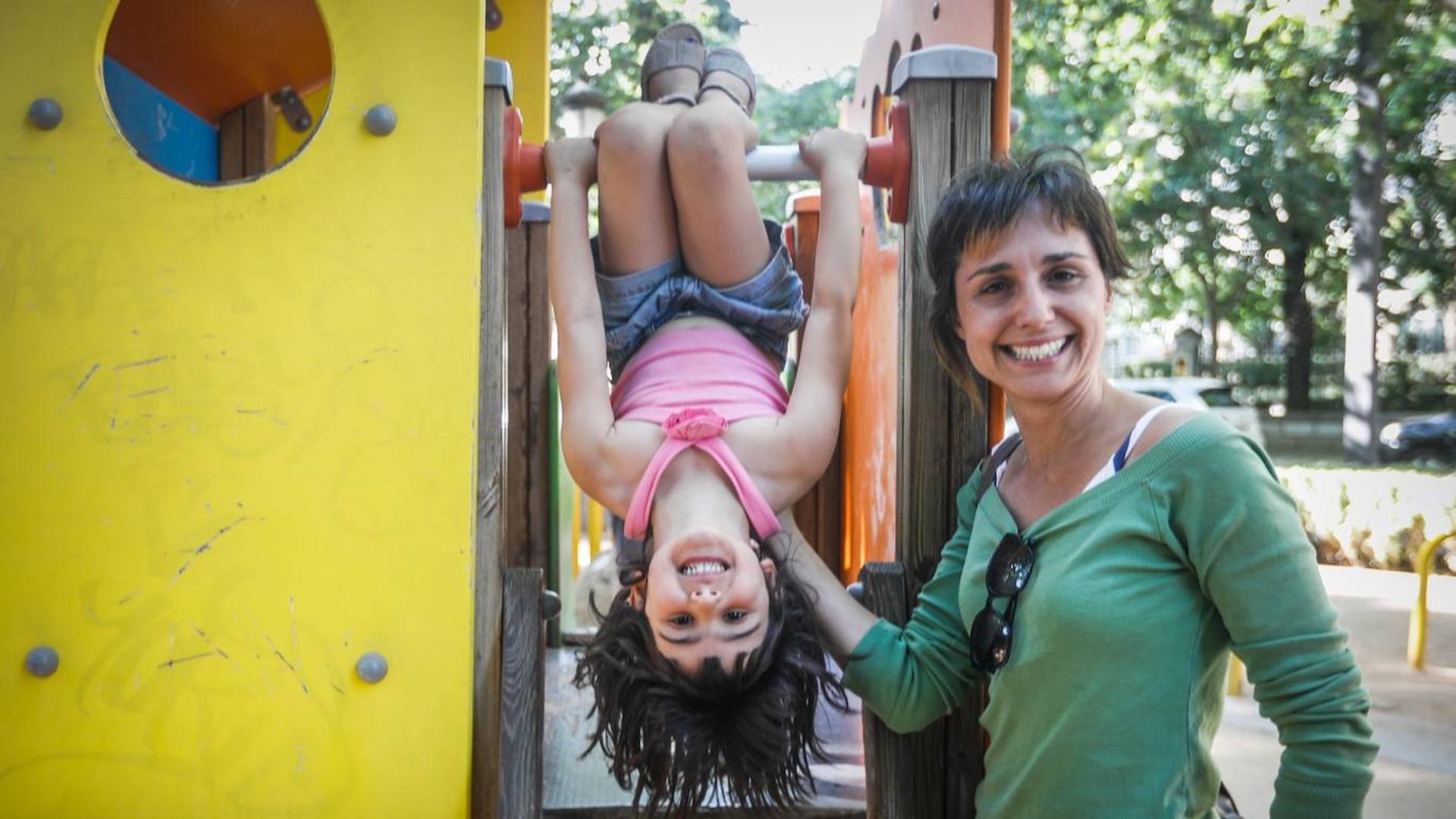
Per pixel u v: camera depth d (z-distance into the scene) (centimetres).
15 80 169
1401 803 392
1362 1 1278
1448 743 460
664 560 162
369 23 170
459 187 170
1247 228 1750
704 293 203
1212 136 1534
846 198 191
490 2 327
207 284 169
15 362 168
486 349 180
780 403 196
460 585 170
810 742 170
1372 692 544
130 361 168
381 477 169
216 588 168
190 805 168
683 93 214
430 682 169
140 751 168
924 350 188
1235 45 1345
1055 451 155
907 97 192
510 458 336
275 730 168
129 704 168
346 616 169
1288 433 1898
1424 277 2211
